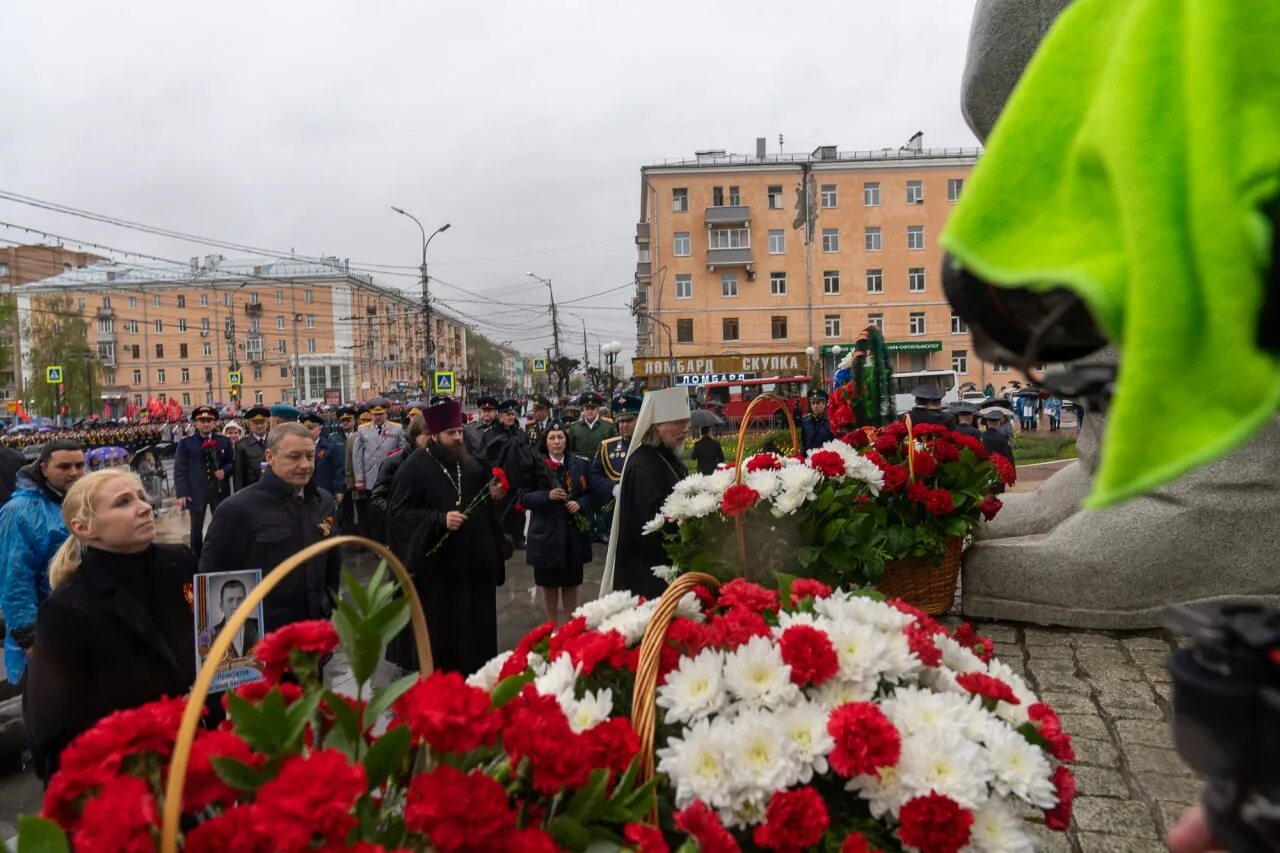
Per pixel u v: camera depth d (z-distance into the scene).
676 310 49.75
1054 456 20.34
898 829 1.59
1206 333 0.56
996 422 11.56
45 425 42.03
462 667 5.36
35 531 4.45
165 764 1.38
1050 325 0.71
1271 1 0.60
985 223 0.69
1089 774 3.06
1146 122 0.61
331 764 1.15
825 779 1.72
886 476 4.41
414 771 1.46
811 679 1.77
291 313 77.50
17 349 70.38
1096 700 3.68
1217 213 0.56
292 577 4.01
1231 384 0.55
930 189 49.06
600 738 1.56
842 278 49.44
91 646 2.77
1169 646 4.32
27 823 1.20
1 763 4.50
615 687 1.95
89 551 2.86
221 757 1.27
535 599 8.08
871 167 49.03
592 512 8.66
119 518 2.82
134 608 2.83
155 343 78.38
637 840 1.42
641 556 4.98
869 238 49.34
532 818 1.44
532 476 6.77
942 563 4.56
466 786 1.23
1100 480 0.59
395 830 1.31
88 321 72.25
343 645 1.43
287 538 4.05
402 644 5.51
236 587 2.80
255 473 10.21
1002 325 0.77
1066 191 0.68
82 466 4.67
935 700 1.79
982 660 2.40
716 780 1.61
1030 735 1.89
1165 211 0.58
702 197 49.47
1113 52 0.67
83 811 1.21
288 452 4.10
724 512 3.83
